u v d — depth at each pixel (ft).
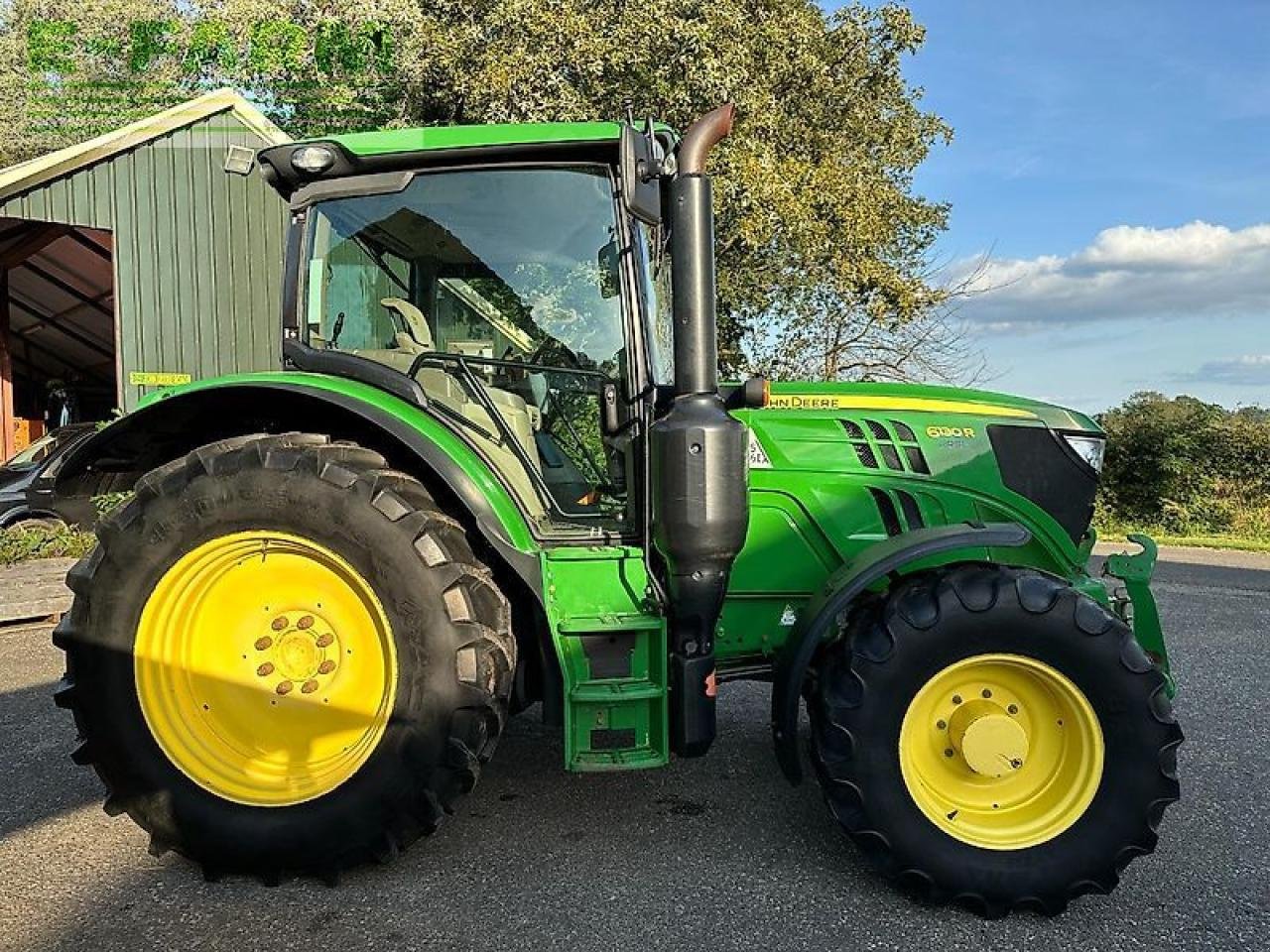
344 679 8.80
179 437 10.41
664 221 9.70
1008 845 8.05
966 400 10.53
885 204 47.78
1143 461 44.34
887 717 8.17
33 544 22.44
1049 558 10.36
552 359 9.68
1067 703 8.23
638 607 8.73
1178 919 7.90
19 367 53.42
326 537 8.46
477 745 8.39
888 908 8.09
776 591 10.10
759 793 10.62
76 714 8.74
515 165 9.32
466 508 8.87
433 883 8.51
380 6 43.29
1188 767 11.41
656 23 36.11
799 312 49.75
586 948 7.41
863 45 50.31
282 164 9.68
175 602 8.77
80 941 7.54
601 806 10.27
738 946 7.46
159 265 35.96
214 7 48.06
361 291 9.91
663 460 8.24
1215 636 18.88
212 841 8.43
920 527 10.07
